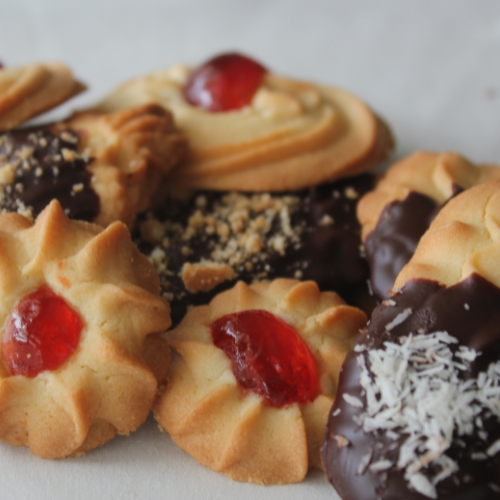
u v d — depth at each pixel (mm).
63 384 183
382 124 251
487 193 195
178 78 258
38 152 212
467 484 171
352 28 337
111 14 347
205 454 188
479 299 180
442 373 176
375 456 174
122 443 193
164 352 193
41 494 184
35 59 330
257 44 338
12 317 184
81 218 206
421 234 206
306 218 224
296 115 238
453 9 333
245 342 191
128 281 191
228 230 220
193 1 351
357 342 185
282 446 186
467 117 292
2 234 191
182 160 229
